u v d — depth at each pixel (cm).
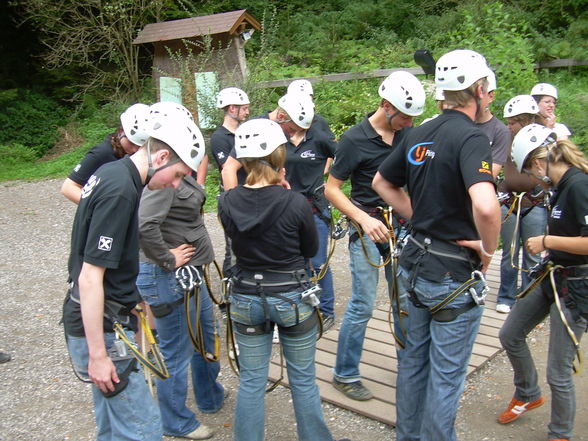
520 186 463
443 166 257
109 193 232
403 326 295
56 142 1606
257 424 292
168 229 325
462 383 271
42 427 364
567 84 1151
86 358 252
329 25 1617
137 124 328
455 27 1445
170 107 257
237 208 282
